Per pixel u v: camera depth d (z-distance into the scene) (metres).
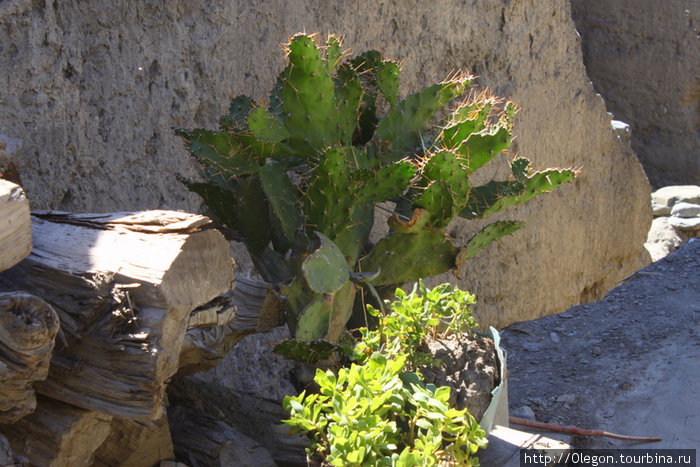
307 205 3.24
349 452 2.42
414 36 5.19
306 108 3.20
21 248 2.21
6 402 2.15
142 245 2.37
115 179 3.77
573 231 6.91
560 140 6.55
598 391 4.13
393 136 3.46
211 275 2.43
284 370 4.55
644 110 10.28
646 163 10.41
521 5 5.94
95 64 3.66
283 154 3.27
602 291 7.57
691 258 5.66
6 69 3.30
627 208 7.53
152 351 2.23
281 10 4.40
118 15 3.71
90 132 3.65
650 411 3.90
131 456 2.72
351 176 3.14
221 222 3.59
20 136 3.37
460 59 5.55
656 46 10.06
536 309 6.66
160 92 3.93
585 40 10.47
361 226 3.40
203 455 2.94
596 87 10.48
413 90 5.23
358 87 3.31
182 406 3.16
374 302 3.37
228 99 4.21
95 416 2.45
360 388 2.55
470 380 3.09
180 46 3.98
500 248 6.14
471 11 5.56
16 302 2.06
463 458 2.63
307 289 3.18
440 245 3.36
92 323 2.27
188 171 4.07
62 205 3.58
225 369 4.23
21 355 2.07
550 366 4.48
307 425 2.57
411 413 2.77
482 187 3.55
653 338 4.63
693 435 3.70
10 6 3.28
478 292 6.02
